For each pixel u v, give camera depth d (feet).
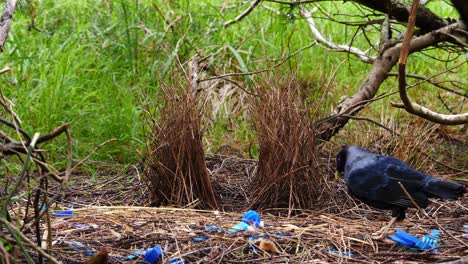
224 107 10.12
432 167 8.96
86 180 8.71
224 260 6.21
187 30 10.66
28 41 10.68
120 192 8.22
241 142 9.70
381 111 10.36
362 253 6.51
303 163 7.59
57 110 9.59
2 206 5.59
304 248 6.44
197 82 8.43
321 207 7.64
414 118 10.42
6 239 5.36
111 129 9.49
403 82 7.29
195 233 6.66
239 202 7.87
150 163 7.68
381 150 9.12
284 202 7.59
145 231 6.70
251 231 6.65
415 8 6.81
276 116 7.67
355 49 10.19
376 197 6.86
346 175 7.09
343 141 9.57
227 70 10.69
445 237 6.87
